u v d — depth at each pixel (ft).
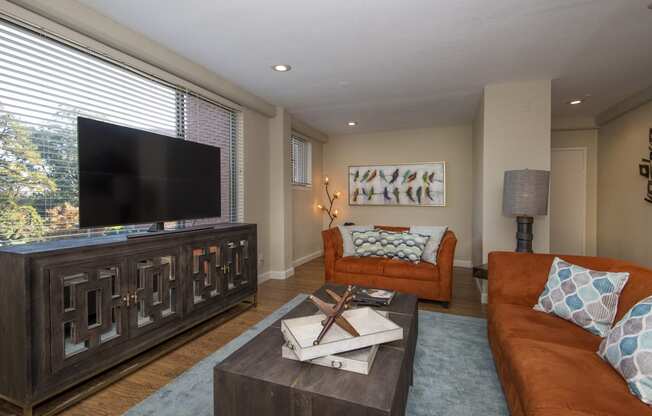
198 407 5.33
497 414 5.18
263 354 4.41
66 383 5.25
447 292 10.36
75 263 5.40
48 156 6.40
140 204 7.11
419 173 17.79
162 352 7.15
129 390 5.83
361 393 3.51
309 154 18.21
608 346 4.35
